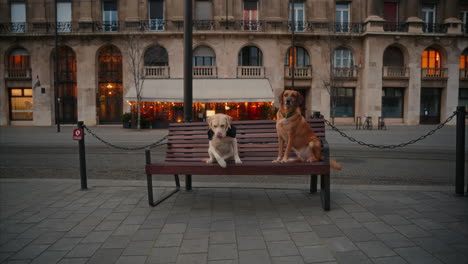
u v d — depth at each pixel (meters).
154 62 28.22
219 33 27.36
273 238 3.33
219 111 28.03
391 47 29.20
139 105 24.11
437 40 28.64
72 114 29.67
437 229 3.51
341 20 29.38
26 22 28.77
